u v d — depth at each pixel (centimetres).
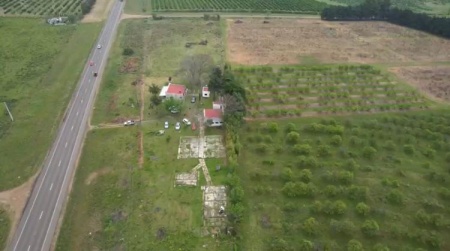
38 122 10100
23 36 15012
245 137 9669
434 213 7506
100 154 9100
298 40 15712
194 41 15175
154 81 12206
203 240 7031
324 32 16675
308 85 12156
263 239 7044
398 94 11838
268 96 11494
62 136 9650
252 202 7794
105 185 8225
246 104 10981
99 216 7519
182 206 7719
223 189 8131
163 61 13500
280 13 18925
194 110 10769
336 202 7544
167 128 9975
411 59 14288
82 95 11375
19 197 7856
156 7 18838
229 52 14325
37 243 6962
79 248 6900
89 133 9794
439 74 13150
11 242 6962
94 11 18025
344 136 9775
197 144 9450
